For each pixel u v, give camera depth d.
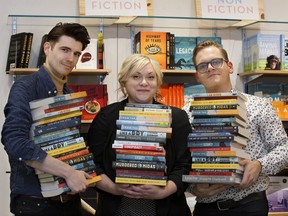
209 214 2.10
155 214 1.95
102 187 1.92
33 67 3.27
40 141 1.85
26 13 3.31
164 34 3.25
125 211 1.95
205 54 2.21
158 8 3.48
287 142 2.09
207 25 3.51
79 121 1.91
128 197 1.95
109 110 2.08
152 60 2.06
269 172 2.01
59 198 1.98
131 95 2.05
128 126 1.94
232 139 1.92
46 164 1.80
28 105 1.89
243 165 1.96
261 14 3.49
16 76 3.27
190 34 3.52
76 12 3.37
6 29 3.29
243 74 3.42
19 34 3.13
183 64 3.26
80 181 1.82
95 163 2.00
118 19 3.27
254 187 2.05
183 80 3.45
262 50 3.27
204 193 2.00
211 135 1.96
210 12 3.42
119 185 1.90
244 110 2.05
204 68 2.21
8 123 1.83
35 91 1.97
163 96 3.22
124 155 1.91
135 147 1.91
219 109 1.98
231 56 3.56
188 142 2.00
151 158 1.90
